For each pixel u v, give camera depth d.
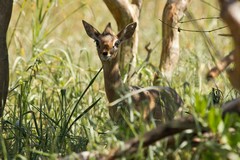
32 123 10.67
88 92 12.23
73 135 9.91
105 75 11.12
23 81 12.19
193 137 7.55
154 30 17.27
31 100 11.37
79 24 18.16
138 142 7.38
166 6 11.90
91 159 7.73
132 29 11.77
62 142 9.28
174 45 11.91
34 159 9.02
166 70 11.90
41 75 13.04
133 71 11.98
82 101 11.64
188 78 12.42
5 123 10.08
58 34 17.30
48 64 13.47
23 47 15.31
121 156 7.38
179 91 11.71
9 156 8.91
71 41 16.70
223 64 7.70
